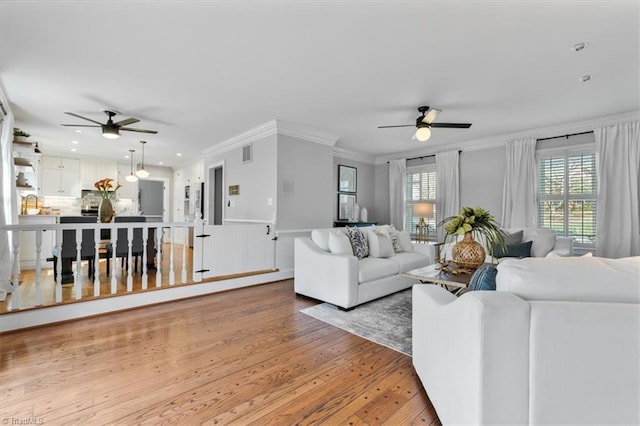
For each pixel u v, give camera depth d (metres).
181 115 4.25
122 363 2.10
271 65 2.80
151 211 9.27
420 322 1.84
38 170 6.43
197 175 7.70
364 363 2.13
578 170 4.48
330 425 1.51
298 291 3.79
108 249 4.21
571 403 1.05
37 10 2.01
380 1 1.94
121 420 1.53
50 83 3.15
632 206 3.87
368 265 3.50
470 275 2.70
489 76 3.00
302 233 4.98
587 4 1.95
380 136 5.39
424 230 6.25
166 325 2.82
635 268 1.10
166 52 2.57
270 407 1.65
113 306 3.17
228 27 2.22
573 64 2.75
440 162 5.98
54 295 3.27
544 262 1.17
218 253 4.03
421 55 2.62
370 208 7.29
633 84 3.16
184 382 1.87
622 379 1.03
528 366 1.06
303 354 2.26
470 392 1.12
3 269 3.13
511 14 2.05
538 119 4.31
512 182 4.98
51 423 1.50
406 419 1.56
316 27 2.22
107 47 2.48
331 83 3.20
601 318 1.03
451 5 1.97
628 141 3.95
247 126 4.84
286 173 4.75
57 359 2.15
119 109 3.98
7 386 1.81
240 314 3.13
